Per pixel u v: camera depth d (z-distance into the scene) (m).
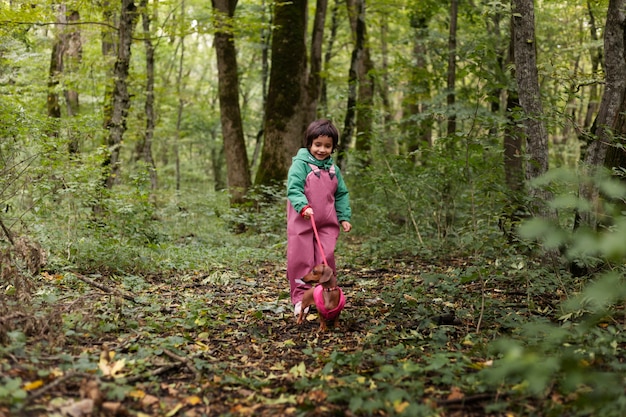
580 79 6.85
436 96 11.62
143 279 6.76
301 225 5.16
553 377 3.12
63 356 3.39
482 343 4.05
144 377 3.42
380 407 2.89
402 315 5.18
